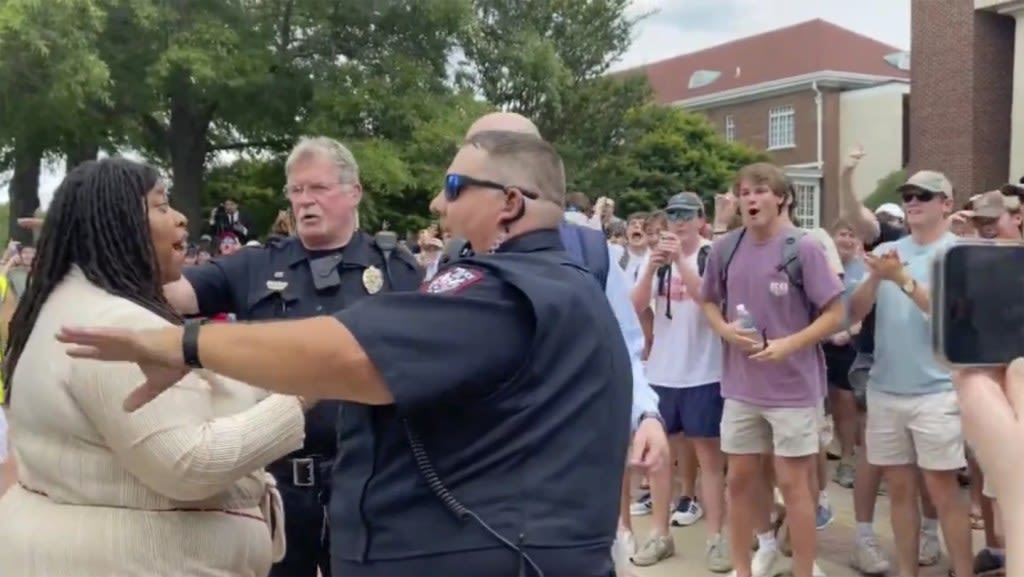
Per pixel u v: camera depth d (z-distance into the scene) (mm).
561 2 32375
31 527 2090
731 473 4477
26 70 16875
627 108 34062
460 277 1735
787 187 4211
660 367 5227
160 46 18188
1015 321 1141
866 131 42125
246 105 20281
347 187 3254
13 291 5797
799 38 49938
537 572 1677
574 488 1724
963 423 1155
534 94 28297
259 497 2373
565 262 1867
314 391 1620
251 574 2328
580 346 1761
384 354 1595
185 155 21562
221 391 2203
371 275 3219
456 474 1702
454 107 20641
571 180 31484
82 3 16156
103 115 19188
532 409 1700
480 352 1646
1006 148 21625
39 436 2115
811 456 4305
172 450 1999
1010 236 4738
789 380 4199
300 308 3180
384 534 1737
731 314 4305
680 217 5246
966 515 4305
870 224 5789
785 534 5156
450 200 1942
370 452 1766
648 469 2516
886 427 4395
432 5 20281
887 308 4344
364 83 19812
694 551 5395
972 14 21391
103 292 2168
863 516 4898
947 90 22031
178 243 2389
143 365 1649
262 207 24375
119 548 2055
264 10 19859
